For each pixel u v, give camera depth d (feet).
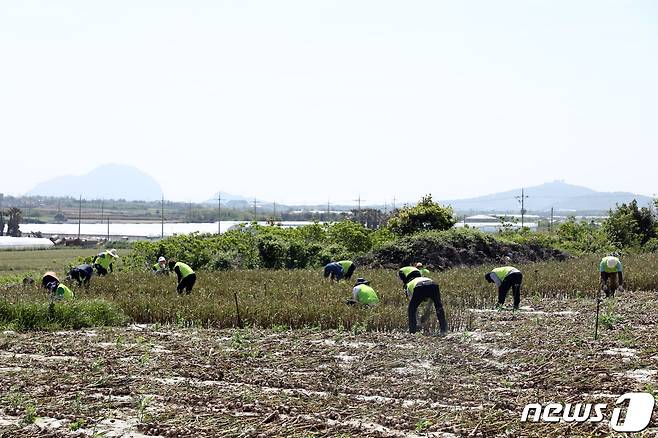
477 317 110.93
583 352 83.20
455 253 203.82
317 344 91.35
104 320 112.16
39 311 109.91
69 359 84.84
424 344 89.51
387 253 204.44
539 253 227.20
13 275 227.20
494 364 78.28
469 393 66.64
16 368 80.89
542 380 70.38
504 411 61.11
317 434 55.47
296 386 70.59
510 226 267.80
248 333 100.27
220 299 120.98
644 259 205.87
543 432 54.80
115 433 57.67
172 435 56.49
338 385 70.33
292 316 107.65
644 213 280.10
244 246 209.36
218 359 82.07
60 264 289.33
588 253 243.19
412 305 98.17
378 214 466.29
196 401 65.51
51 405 65.00
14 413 63.26
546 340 90.58
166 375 75.97
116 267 208.54
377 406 62.85
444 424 57.11
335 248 218.59
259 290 134.00
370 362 79.71
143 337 97.81
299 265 210.38
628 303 123.95
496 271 118.73
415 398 66.08
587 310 116.67
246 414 61.67
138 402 64.59
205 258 205.87
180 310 113.70
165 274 169.89
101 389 70.44
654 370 74.79
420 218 247.09
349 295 125.49
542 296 138.72
